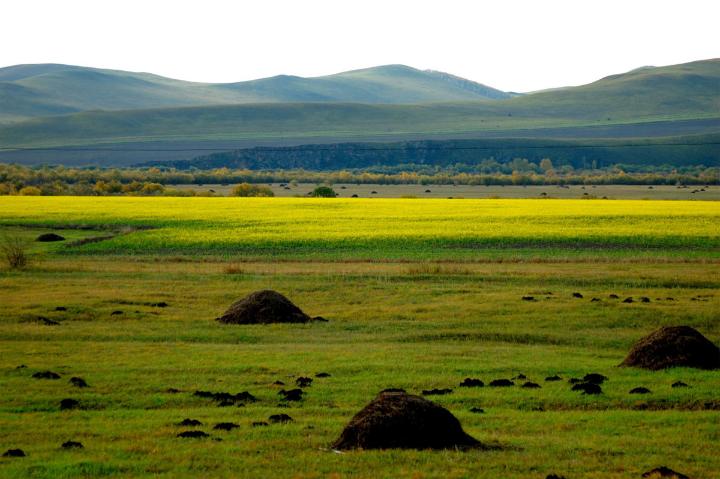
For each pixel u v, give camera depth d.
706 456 28.09
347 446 28.84
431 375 43.22
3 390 39.44
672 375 42.09
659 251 100.44
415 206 165.75
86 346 51.97
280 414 33.97
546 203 176.25
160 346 52.22
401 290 74.62
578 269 86.88
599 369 44.44
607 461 27.41
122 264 94.25
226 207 164.88
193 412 35.38
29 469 26.25
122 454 28.30
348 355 48.84
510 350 51.16
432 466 26.45
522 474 25.83
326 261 94.62
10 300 69.38
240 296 72.62
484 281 79.88
